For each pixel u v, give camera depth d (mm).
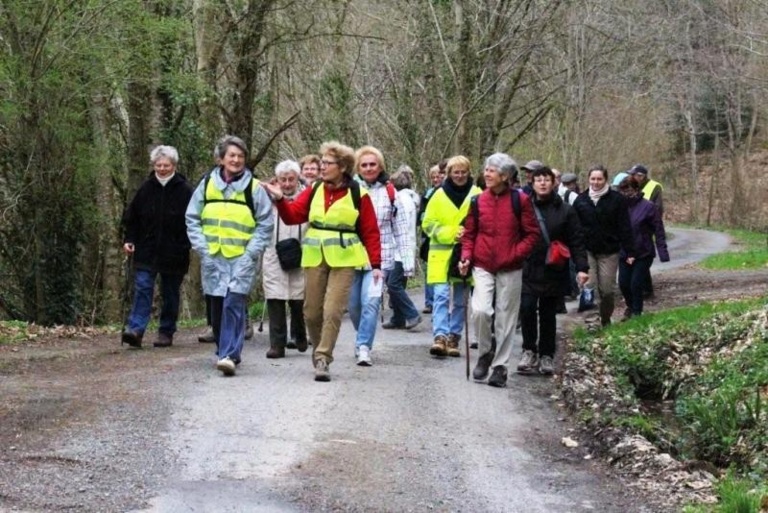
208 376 10766
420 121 29031
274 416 8969
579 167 39812
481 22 27062
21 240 20109
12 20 17328
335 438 8359
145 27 18703
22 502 6559
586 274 11859
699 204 76812
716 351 13258
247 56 21234
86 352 12719
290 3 20828
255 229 10820
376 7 29047
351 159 10656
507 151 30266
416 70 28812
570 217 11906
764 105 53875
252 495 6871
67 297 20234
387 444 8289
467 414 9562
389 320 16141
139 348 13086
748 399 10656
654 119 62844
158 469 7363
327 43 26844
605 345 13711
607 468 8070
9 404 9281
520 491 7309
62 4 17406
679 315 14875
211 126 21625
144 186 12914
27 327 15430
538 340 12273
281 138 28641
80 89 18922
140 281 12977
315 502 6789
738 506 6844
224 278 10781
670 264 30609
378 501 6883
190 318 20688
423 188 28750
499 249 10867
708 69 44188
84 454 7676
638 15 31109
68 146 19609
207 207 10805
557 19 27703
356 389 10273
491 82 27016
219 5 20219
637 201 15703
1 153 19328
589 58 31094
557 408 10141
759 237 52906
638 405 11195
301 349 12586
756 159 75750
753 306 14867
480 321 10961
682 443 9469
